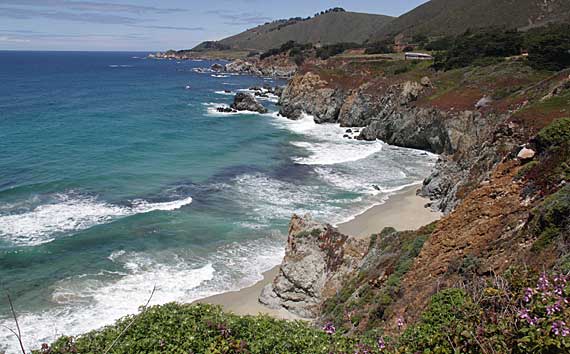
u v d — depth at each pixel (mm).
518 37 71188
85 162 41969
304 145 53531
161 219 29359
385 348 7742
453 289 9047
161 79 148125
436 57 78312
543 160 15023
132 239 26266
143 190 35062
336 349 7793
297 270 20031
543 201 12406
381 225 28984
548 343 5598
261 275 22609
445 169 34875
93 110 74250
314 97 75500
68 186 35125
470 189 28406
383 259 18188
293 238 21469
